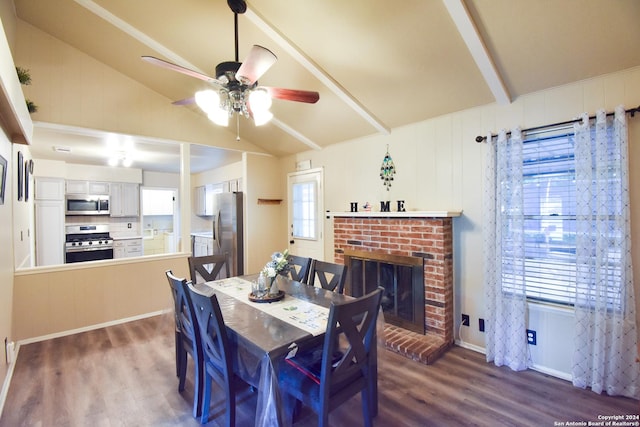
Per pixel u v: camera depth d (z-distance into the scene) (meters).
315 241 4.72
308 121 3.94
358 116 3.53
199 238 6.83
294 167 5.08
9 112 2.08
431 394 2.29
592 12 1.88
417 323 3.18
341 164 4.26
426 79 2.73
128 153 5.06
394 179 3.60
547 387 2.35
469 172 2.98
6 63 1.67
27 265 4.05
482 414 2.06
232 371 1.80
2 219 2.39
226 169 6.48
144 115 3.95
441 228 2.97
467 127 2.99
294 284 2.74
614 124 2.17
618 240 2.15
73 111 3.46
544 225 2.56
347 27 2.41
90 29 3.12
